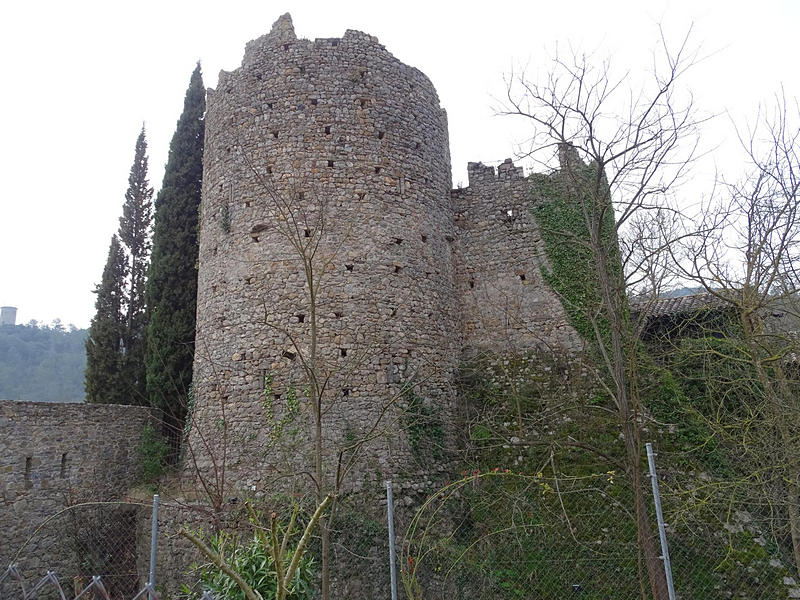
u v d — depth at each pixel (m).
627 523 11.86
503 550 11.79
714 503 10.34
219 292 15.46
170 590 12.58
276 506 12.46
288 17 16.86
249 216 15.43
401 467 13.60
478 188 19.22
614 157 9.22
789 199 9.92
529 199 18.69
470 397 16.38
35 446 13.87
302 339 14.17
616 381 8.81
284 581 5.82
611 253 12.27
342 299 14.47
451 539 12.26
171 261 20.52
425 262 16.11
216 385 14.75
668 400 14.03
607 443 13.95
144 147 26.59
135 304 23.88
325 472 12.95
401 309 15.14
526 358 16.94
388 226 15.53
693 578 10.84
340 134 15.71
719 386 12.44
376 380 14.14
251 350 14.47
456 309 17.53
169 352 19.39
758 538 11.28
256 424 13.85
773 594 10.56
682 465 12.88
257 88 16.36
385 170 15.91
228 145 16.44
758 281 10.25
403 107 16.80
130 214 25.44
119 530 14.34
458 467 14.74
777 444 10.15
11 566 7.56
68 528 13.88
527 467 14.23
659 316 15.73
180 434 17.50
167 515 13.47
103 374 21.53
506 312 15.85
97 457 15.09
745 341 10.80
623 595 10.88
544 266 17.91
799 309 11.19
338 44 16.47
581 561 11.42
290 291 14.53
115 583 13.30
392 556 7.32
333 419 13.52
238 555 8.16
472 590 11.29
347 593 11.62
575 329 17.03
